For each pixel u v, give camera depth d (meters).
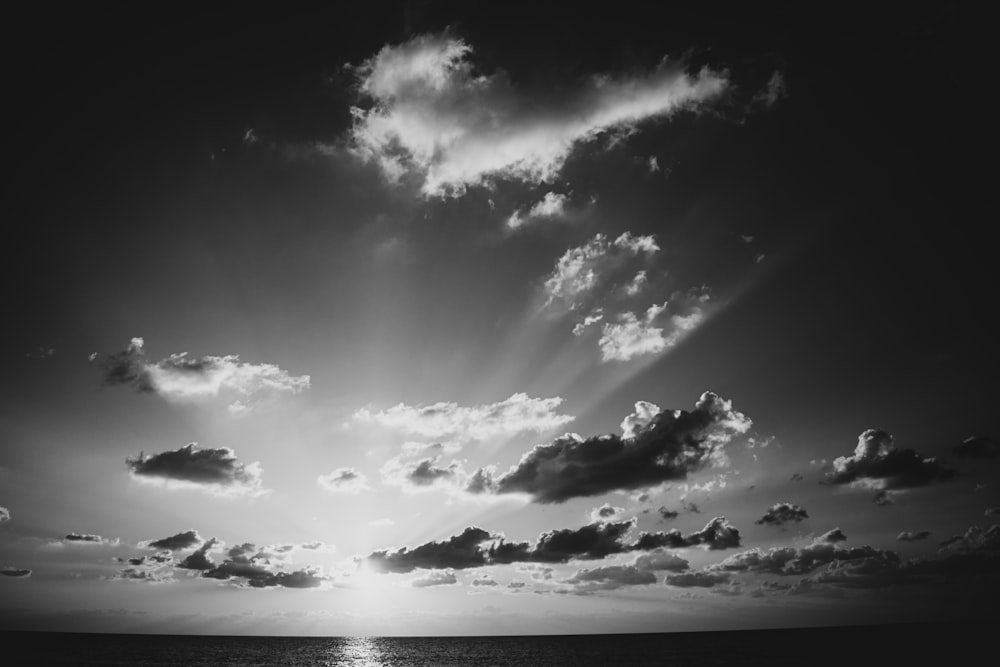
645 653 151.75
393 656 161.75
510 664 125.00
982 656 106.44
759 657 118.75
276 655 161.12
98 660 121.12
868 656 111.50
